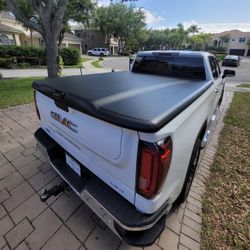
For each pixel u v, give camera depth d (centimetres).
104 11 4362
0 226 188
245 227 195
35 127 403
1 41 2308
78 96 149
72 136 165
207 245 176
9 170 267
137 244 133
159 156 110
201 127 214
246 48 5859
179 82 252
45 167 274
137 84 222
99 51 3875
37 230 185
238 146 357
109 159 133
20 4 1245
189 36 6862
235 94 811
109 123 119
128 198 133
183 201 217
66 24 1812
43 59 1789
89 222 194
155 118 112
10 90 718
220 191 243
